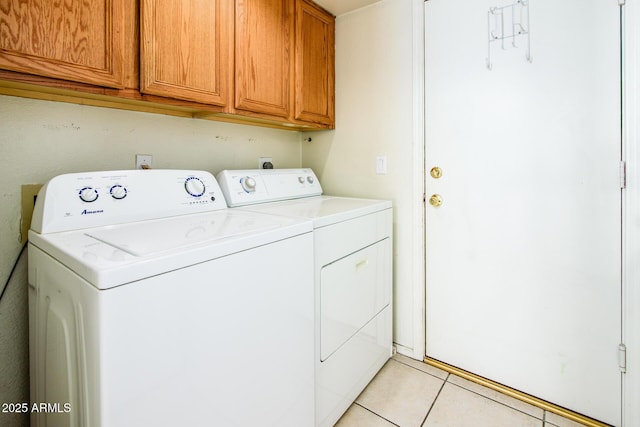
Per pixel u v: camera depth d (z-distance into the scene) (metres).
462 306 1.64
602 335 1.30
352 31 1.89
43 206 0.92
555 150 1.35
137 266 0.63
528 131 1.40
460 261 1.63
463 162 1.58
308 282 1.08
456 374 1.66
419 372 1.69
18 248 1.06
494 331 1.55
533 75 1.37
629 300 1.23
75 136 1.15
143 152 1.34
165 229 0.95
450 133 1.60
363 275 1.48
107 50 0.97
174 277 0.69
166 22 1.10
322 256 1.19
